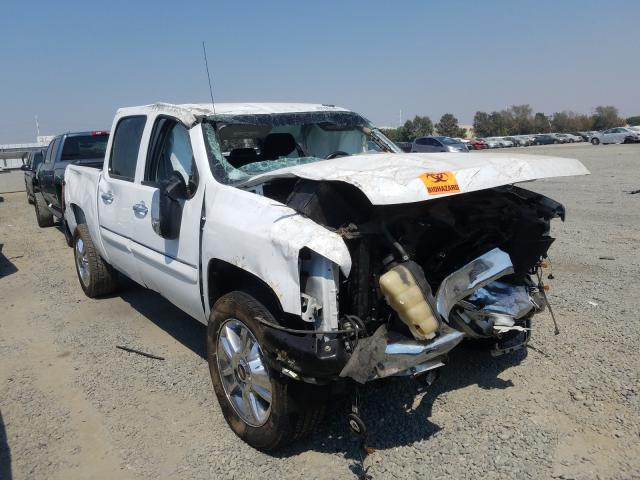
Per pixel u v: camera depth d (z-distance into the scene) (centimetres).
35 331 569
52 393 432
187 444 357
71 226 700
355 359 286
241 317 336
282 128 503
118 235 527
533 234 368
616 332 474
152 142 476
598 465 310
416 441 343
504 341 407
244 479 319
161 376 452
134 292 685
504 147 5638
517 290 373
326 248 288
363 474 310
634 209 1102
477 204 367
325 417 377
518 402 380
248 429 344
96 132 1113
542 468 311
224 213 358
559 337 473
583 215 1053
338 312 304
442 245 353
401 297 295
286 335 302
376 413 377
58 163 1018
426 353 300
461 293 322
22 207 1661
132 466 337
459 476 309
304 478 317
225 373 362
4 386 447
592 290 585
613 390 384
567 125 9944
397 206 330
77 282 749
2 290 731
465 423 359
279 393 313
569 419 356
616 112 9944
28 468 340
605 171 1970
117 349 511
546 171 346
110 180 546
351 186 331
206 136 413
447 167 325
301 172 327
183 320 582
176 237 414
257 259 318
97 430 378
